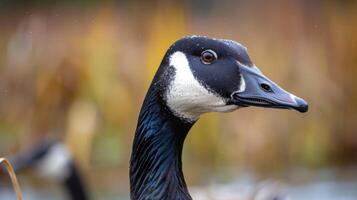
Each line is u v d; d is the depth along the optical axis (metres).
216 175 14.68
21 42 16.86
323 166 15.55
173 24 16.95
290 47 16.83
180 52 6.18
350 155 15.90
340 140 16.05
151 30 16.70
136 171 6.33
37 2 20.52
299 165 15.52
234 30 18.05
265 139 15.31
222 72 6.08
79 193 13.98
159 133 6.23
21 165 14.12
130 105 15.53
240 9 18.72
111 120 15.47
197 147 15.38
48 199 14.09
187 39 6.21
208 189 13.08
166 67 6.19
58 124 15.72
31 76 16.23
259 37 17.20
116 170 15.12
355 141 16.03
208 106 6.16
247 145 15.24
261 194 12.66
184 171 14.94
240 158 15.26
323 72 16.62
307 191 13.55
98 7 19.67
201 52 6.14
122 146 15.31
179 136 6.28
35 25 17.09
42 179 14.66
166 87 6.16
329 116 16.08
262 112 15.44
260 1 18.22
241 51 6.18
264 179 14.29
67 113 15.53
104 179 14.72
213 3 19.31
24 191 14.57
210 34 17.94
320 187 13.76
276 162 15.25
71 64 15.98
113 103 15.52
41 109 15.85
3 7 20.47
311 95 16.16
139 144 6.31
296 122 15.66
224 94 6.08
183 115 6.21
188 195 6.32
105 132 15.42
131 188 6.37
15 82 16.31
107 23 17.08
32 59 16.47
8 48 16.97
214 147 15.31
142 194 6.27
